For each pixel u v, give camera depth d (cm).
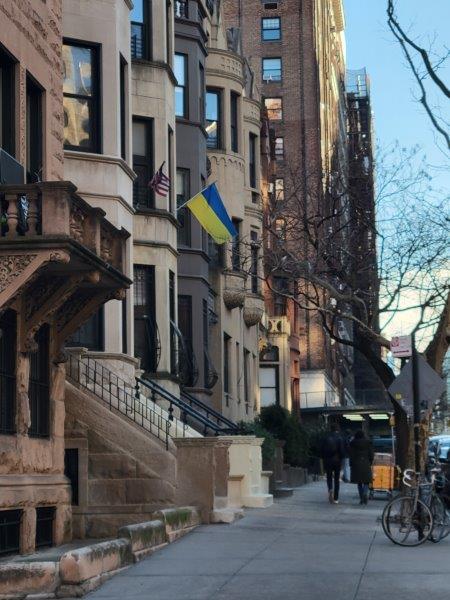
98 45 2678
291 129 9356
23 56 1922
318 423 6850
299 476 4700
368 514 2733
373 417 8938
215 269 4494
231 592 1370
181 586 1427
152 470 2309
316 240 3512
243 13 9531
